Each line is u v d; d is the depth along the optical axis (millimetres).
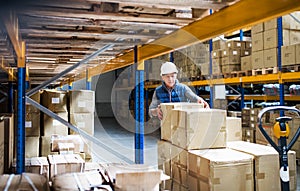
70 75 8898
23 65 2984
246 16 2191
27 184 2020
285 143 2789
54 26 3180
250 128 6457
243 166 3090
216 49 7203
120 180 1998
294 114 5598
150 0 2229
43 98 4469
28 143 4281
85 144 4277
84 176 2232
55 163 3205
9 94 5609
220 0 2273
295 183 3352
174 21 2891
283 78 5273
